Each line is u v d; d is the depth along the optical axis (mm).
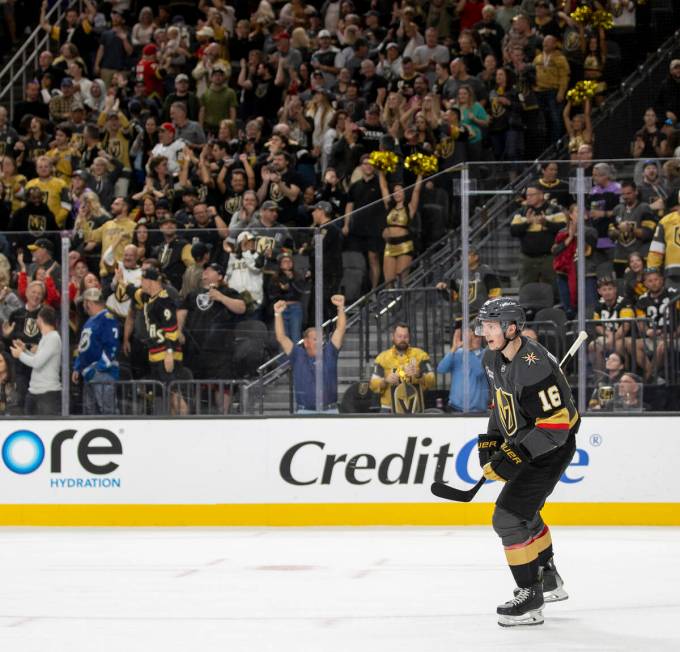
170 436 18953
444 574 13586
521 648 9250
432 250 18734
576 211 18219
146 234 18859
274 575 13609
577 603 11508
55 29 31719
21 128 28359
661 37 27000
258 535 17750
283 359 18719
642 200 18094
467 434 18547
